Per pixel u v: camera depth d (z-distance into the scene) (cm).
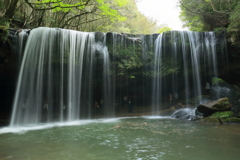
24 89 1135
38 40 1161
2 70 1135
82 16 1856
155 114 1460
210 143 625
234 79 1588
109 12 1487
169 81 1556
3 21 1138
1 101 1423
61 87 1259
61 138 708
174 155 514
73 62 1245
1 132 838
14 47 1102
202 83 1614
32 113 1153
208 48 1428
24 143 638
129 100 1623
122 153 530
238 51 1419
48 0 1127
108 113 1505
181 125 977
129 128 907
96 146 600
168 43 1407
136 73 1437
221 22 1606
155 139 683
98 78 1358
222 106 1098
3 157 502
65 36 1223
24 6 1497
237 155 514
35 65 1155
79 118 1323
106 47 1335
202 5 1560
